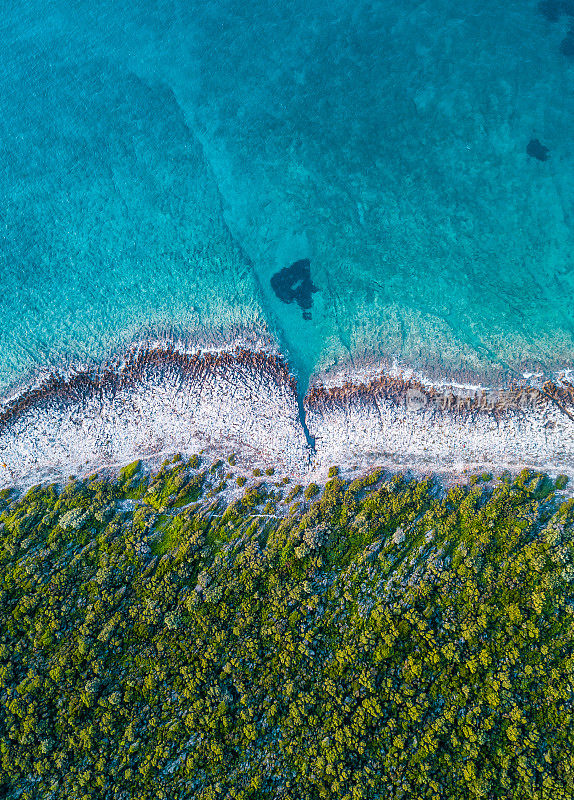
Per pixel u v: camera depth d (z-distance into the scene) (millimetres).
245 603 32312
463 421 36688
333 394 37969
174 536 34812
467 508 33938
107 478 37219
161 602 32531
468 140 40094
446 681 29969
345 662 30500
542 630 30625
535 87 39875
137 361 39406
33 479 37812
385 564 32719
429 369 37750
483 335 37906
